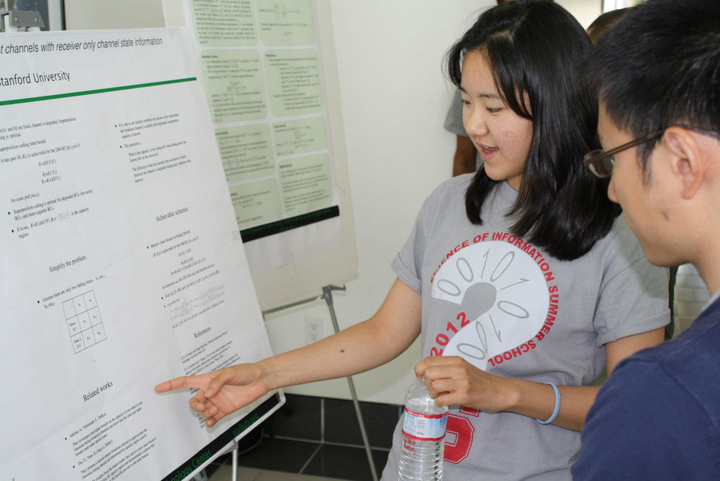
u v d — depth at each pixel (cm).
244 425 124
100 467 94
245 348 123
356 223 255
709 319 51
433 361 93
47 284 89
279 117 180
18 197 87
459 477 101
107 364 96
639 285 93
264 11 174
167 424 106
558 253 96
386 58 235
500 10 95
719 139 49
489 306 103
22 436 85
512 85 90
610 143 59
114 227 100
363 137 246
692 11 51
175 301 109
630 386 51
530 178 96
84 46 97
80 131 96
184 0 157
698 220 52
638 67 53
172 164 111
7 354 84
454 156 231
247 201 175
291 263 187
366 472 248
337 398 267
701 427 47
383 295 259
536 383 95
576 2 214
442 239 111
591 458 53
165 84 111
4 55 86
